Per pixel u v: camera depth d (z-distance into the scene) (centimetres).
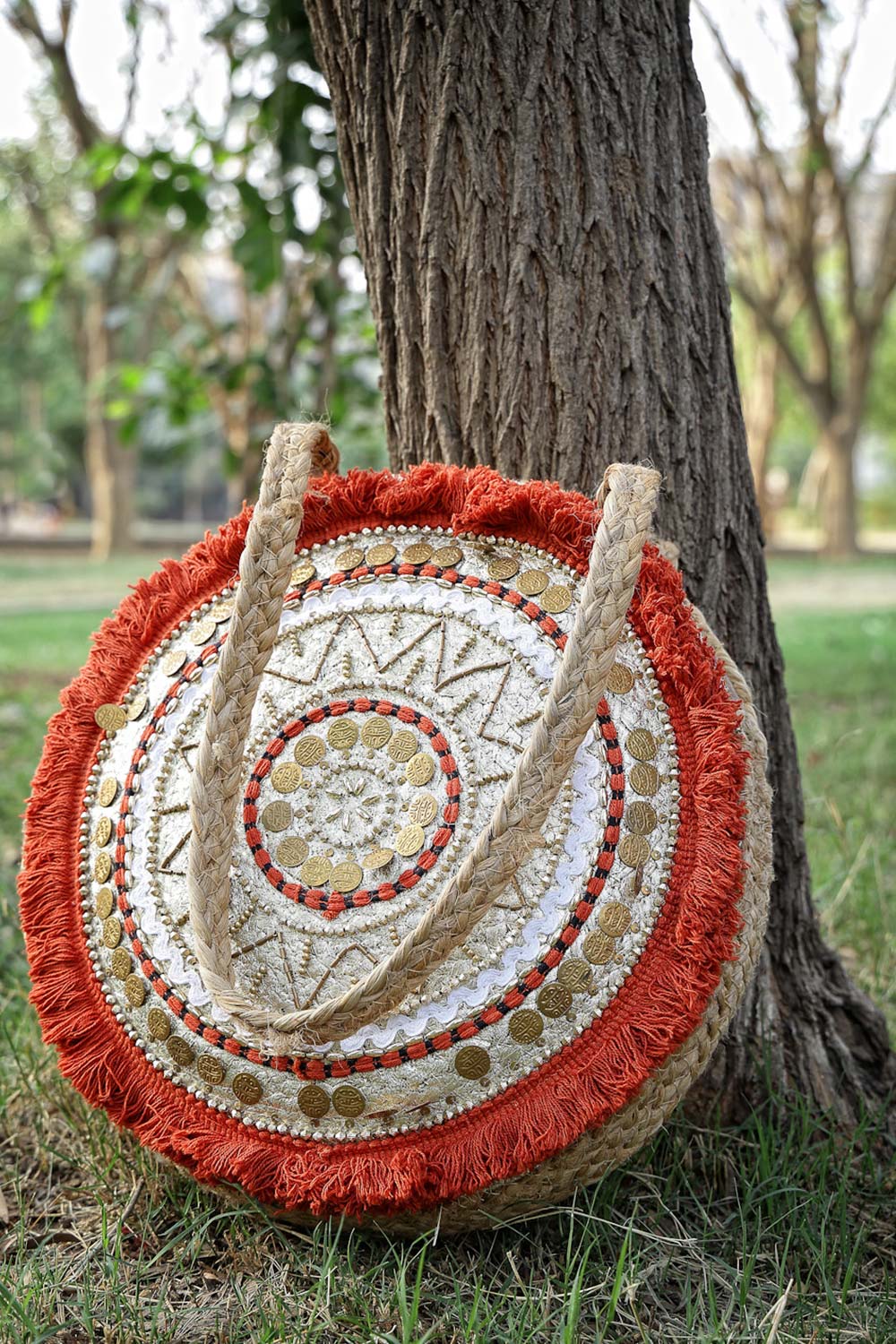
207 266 1933
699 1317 165
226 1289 172
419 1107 161
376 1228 170
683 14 221
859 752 470
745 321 2278
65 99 1374
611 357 216
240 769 166
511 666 175
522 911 163
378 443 493
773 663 232
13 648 829
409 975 151
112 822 184
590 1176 166
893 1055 233
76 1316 166
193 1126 171
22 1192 204
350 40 225
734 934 165
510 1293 166
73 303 1955
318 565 193
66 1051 180
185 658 191
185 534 3161
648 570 181
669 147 217
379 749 174
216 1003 158
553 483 189
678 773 170
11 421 3234
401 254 227
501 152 214
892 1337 159
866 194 1981
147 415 550
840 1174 198
